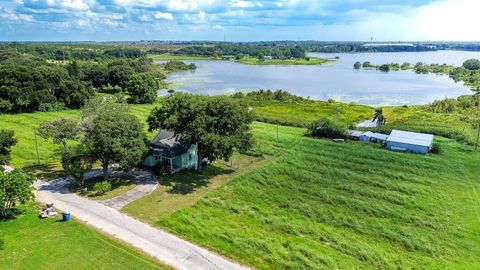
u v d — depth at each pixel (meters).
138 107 95.62
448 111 88.31
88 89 101.50
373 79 173.12
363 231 32.47
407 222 34.28
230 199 39.09
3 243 28.55
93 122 41.31
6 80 83.69
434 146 55.12
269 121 78.69
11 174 33.44
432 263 27.77
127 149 40.34
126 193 39.91
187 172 46.69
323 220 34.66
